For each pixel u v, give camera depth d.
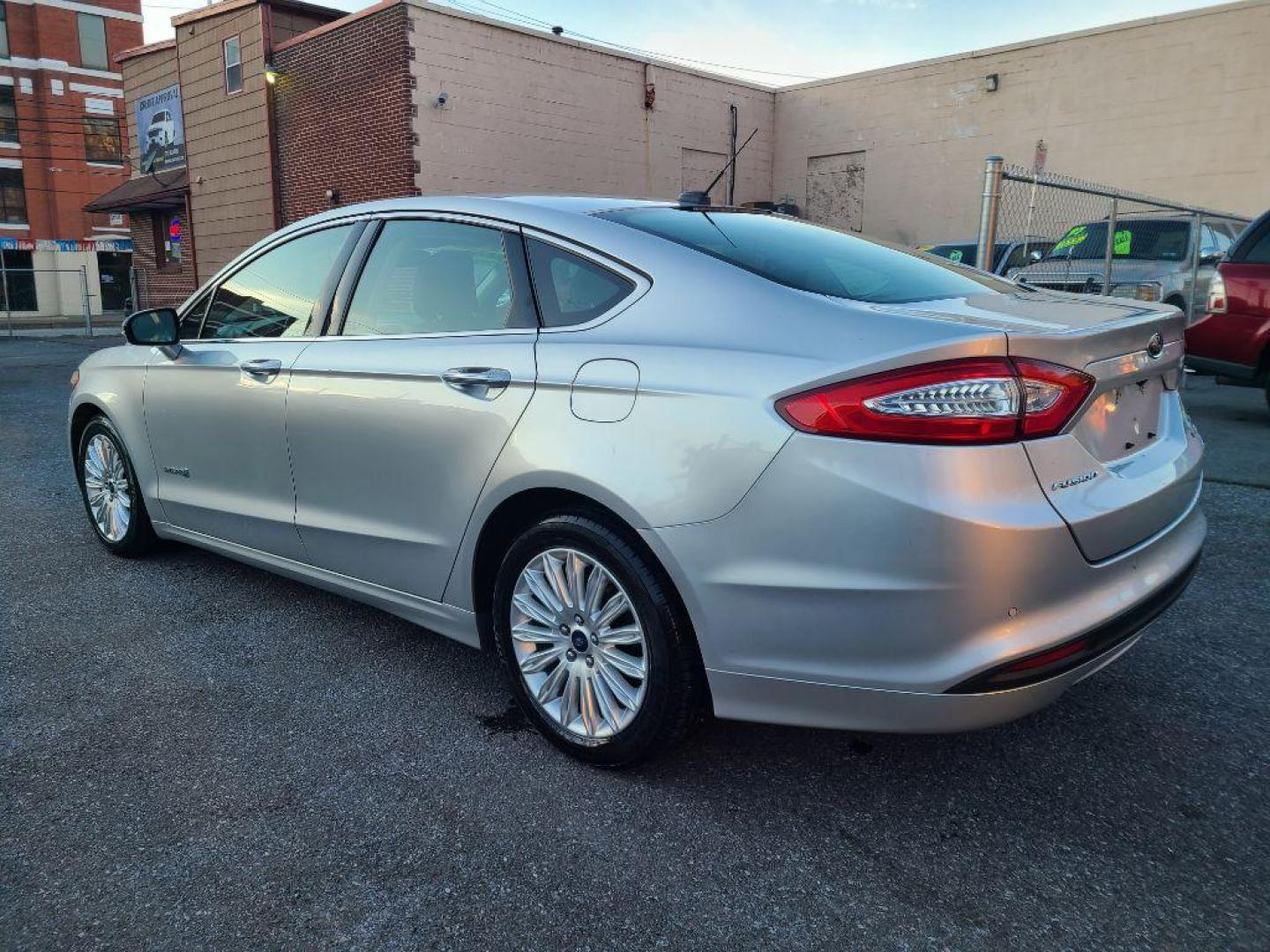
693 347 2.31
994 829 2.30
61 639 3.50
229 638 3.51
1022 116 17.61
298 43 17.53
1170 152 16.08
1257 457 6.32
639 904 2.03
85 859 2.19
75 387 4.50
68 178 40.03
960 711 2.02
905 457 1.98
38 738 2.76
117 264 42.19
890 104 19.45
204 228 21.62
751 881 2.11
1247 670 3.14
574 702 2.61
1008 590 1.98
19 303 39.59
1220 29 15.26
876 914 2.00
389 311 3.11
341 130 16.92
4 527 5.04
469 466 2.70
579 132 17.86
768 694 2.21
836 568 2.05
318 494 3.25
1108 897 2.04
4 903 2.04
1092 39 16.58
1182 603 3.73
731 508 2.16
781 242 2.78
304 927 1.96
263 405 3.39
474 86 16.19
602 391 2.40
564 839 2.27
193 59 20.61
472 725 2.85
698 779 2.53
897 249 3.12
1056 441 2.08
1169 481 2.40
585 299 2.61
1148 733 2.74
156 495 4.07
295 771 2.58
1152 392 2.55
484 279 2.86
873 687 2.07
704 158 20.30
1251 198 15.39
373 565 3.12
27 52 38.78
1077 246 11.76
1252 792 2.44
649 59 18.78
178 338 3.86
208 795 2.46
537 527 2.58
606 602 2.51
